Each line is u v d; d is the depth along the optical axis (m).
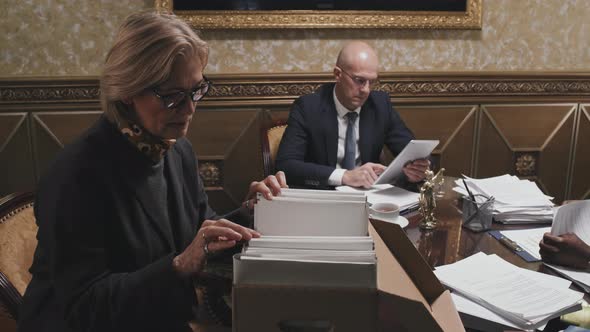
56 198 1.00
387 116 2.28
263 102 2.95
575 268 1.21
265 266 0.68
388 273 0.73
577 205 1.33
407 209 1.61
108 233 1.07
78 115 2.86
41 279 1.10
